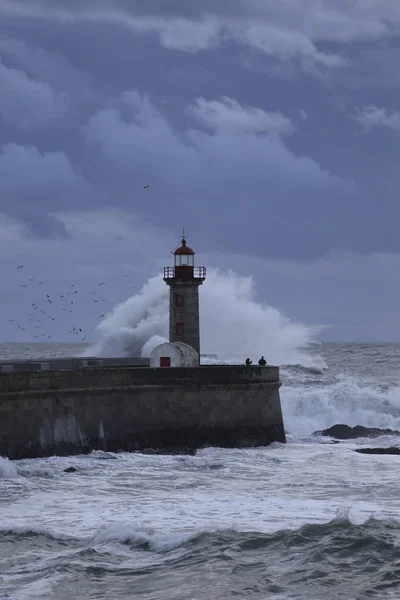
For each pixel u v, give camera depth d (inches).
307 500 3149.6
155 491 3361.2
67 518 2805.1
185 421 4616.1
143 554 2327.8
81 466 3878.0
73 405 4173.2
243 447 4768.7
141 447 4463.6
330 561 2229.3
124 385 4421.8
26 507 3009.4
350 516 2822.3
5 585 2103.8
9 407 3890.3
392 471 3922.2
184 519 2765.7
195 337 5290.4
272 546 2357.3
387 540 2364.7
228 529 2541.8
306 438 5275.6
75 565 2219.5
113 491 3351.4
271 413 4936.0
